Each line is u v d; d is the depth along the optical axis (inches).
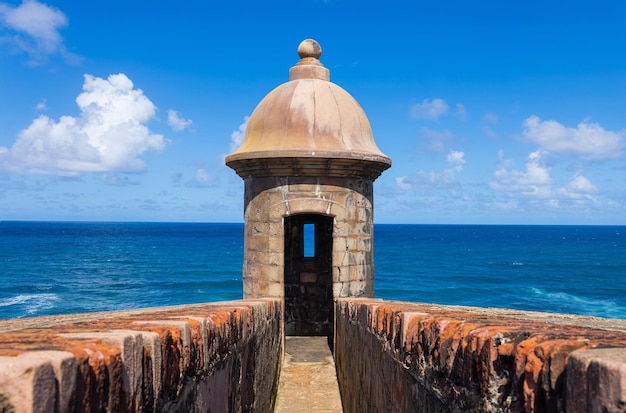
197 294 1913.1
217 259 3208.7
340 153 377.4
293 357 439.8
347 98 419.2
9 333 87.4
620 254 3937.0
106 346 74.9
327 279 538.9
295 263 542.9
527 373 73.7
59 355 61.8
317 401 343.3
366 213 405.1
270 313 302.8
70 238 5492.1
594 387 57.5
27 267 2696.9
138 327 100.4
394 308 172.9
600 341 71.8
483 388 86.7
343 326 331.6
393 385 156.2
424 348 121.9
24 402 55.6
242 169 401.7
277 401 343.6
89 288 2009.1
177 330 104.5
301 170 385.4
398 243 5216.5
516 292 2036.2
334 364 418.6
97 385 69.0
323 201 389.4
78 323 113.3
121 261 3043.8
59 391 60.2
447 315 133.6
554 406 67.9
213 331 136.3
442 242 5447.8
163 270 2603.3
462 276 2527.1
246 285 403.9
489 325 98.4
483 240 5915.4
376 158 392.2
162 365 93.7
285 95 406.6
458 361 99.0
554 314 217.3
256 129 408.2
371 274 408.5
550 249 4448.8
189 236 6186.0
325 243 538.9
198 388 120.1
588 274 2632.9
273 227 390.6
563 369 66.9
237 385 176.1
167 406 96.7
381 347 178.5
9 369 55.6
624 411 53.2
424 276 2522.1
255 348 228.1
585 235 7642.7
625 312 1609.3
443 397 107.1
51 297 1803.6
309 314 540.4
